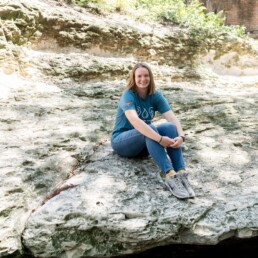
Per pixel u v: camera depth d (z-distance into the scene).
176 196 2.69
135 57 7.22
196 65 8.04
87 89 5.49
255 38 13.38
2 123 3.90
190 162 3.35
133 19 8.09
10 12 5.68
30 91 5.05
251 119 4.55
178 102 5.09
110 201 2.63
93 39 6.66
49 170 3.12
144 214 2.52
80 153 3.43
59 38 6.33
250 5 13.59
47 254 2.43
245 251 2.88
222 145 3.76
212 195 2.81
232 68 8.67
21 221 2.55
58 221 2.46
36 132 3.79
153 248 2.67
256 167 3.30
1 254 2.35
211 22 9.00
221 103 5.23
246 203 2.70
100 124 4.18
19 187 2.77
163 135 2.90
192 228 2.50
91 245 2.47
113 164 3.17
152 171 3.08
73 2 7.39
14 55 5.55
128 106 2.89
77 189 2.78
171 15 8.78
